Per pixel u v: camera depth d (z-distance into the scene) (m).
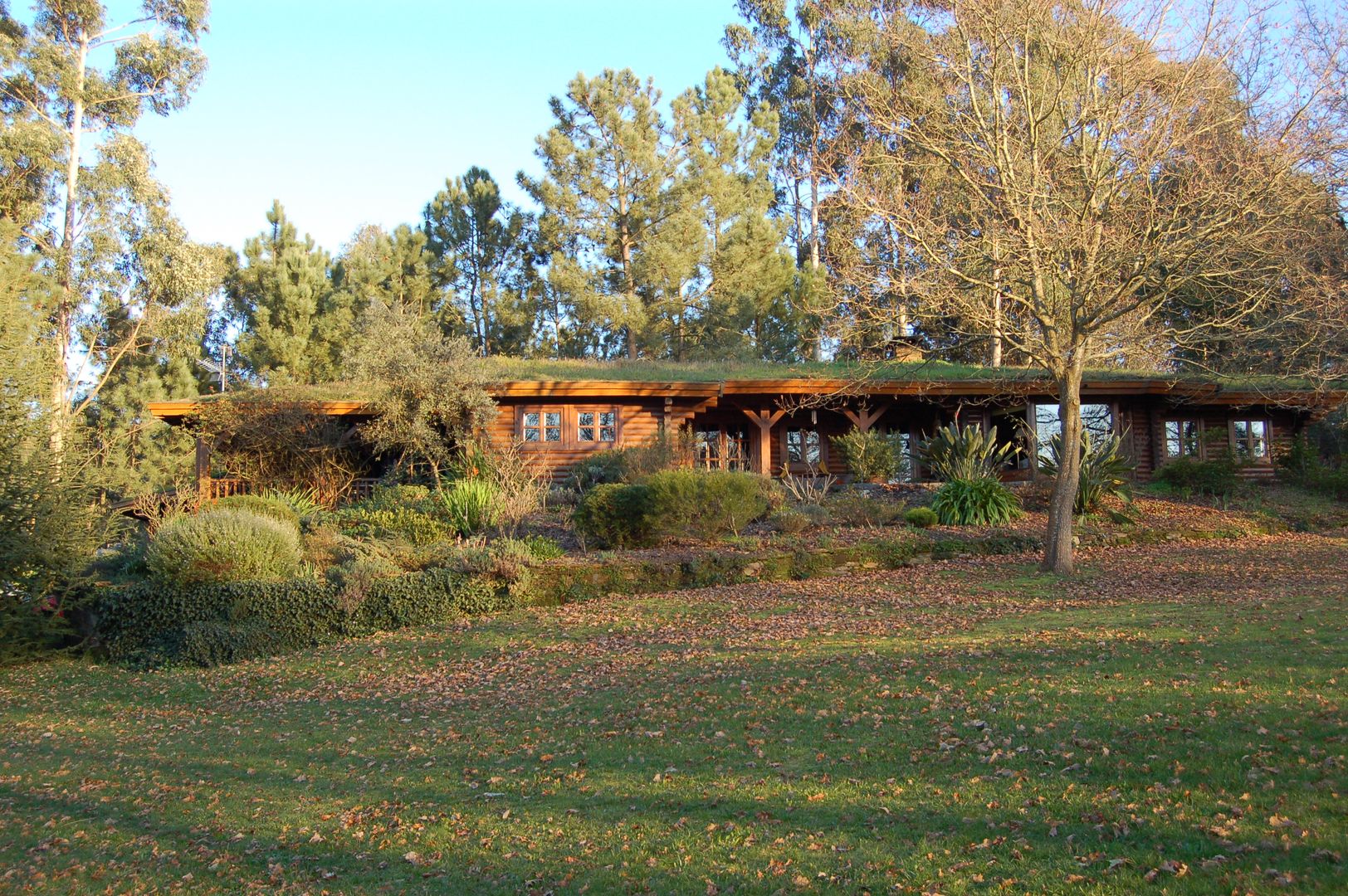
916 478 24.91
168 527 14.39
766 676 9.39
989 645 9.70
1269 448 24.88
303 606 13.45
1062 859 4.72
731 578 15.17
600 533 16.34
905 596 13.52
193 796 7.46
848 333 16.23
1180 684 7.37
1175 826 4.89
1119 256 13.61
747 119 39.06
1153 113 14.15
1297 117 13.23
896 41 17.19
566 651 11.77
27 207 29.28
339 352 34.78
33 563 13.03
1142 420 24.83
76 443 14.88
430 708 9.88
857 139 23.05
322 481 21.75
